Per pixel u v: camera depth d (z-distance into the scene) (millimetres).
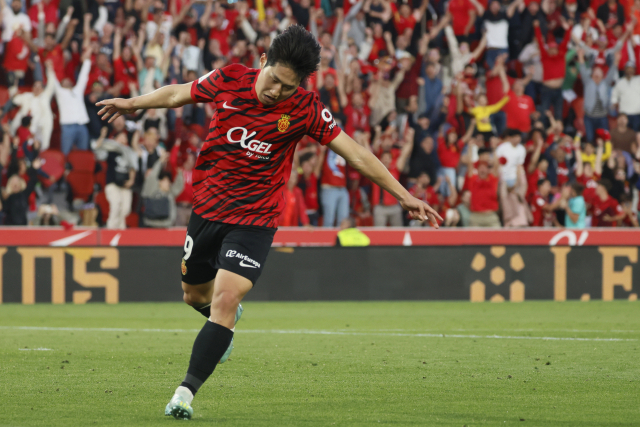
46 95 40656
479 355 18484
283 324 27188
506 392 13008
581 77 46531
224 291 10750
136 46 43000
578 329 25547
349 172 41812
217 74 11078
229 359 17516
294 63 10156
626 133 45969
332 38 46344
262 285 37500
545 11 47500
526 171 43438
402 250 38344
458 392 12977
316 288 37875
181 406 10117
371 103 44375
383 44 46500
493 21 46844
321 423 10047
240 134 11016
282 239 37656
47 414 10641
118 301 36969
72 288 36688
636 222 43406
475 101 44781
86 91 41219
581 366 16547
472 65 45375
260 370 15703
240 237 11172
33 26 42562
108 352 18734
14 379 14227
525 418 10570
